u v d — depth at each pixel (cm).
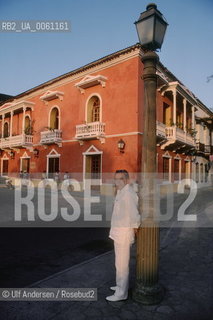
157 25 301
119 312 271
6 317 265
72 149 1645
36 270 401
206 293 315
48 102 1870
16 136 2025
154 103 301
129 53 1345
